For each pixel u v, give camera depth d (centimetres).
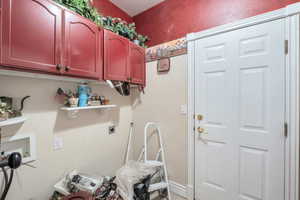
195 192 177
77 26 125
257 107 139
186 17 184
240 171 149
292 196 124
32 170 129
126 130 226
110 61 157
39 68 102
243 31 145
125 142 224
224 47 155
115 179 158
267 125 135
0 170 113
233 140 152
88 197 114
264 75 135
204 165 170
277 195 130
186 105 182
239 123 149
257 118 139
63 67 115
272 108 132
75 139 162
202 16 172
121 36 173
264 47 135
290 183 124
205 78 168
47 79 138
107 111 197
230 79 152
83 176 147
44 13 105
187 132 182
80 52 128
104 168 193
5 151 115
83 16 132
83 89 155
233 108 151
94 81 164
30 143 127
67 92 152
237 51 148
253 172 142
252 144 142
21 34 94
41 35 103
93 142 180
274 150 132
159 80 204
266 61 134
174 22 194
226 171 156
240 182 149
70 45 120
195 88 175
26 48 96
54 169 144
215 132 162
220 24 159
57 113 146
